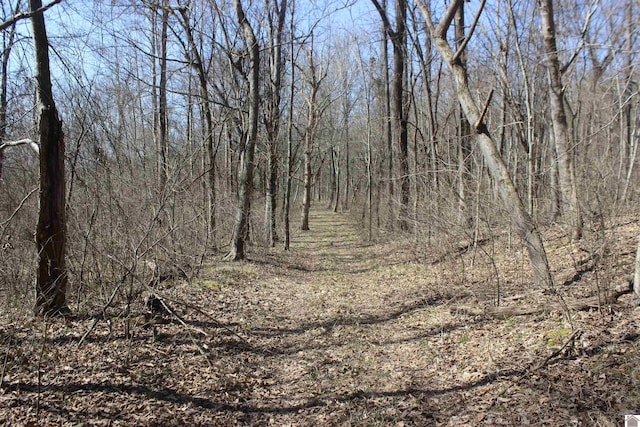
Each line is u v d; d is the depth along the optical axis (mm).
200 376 5352
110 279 7656
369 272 13109
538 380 4445
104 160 7566
